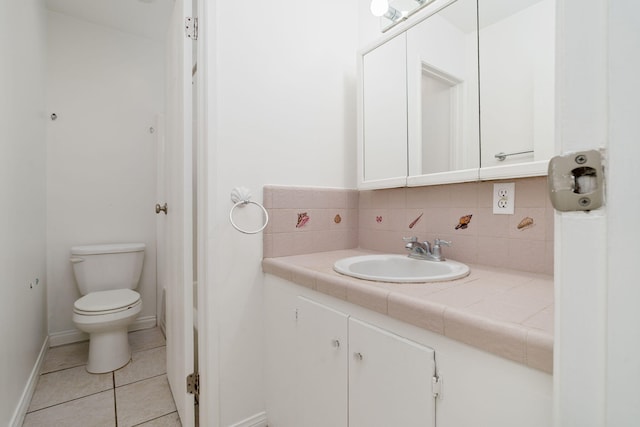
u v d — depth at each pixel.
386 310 0.79
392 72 1.45
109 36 2.36
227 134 1.25
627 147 0.28
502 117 1.10
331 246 1.57
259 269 1.34
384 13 1.40
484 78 1.15
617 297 0.29
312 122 1.52
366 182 1.55
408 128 1.39
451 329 0.65
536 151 1.02
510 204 1.10
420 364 0.71
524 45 1.05
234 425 1.28
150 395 1.59
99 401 1.53
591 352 0.31
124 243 2.37
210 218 1.20
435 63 1.29
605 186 0.29
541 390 0.53
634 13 0.27
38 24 1.82
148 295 2.50
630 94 0.27
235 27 1.27
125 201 2.41
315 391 1.04
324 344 1.00
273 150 1.38
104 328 1.77
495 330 0.58
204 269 1.23
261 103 1.35
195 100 1.43
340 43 1.64
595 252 0.30
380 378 0.81
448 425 0.66
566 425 0.33
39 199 1.86
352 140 1.69
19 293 1.39
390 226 1.53
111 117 2.36
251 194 1.31
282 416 1.23
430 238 1.36
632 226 0.28
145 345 2.16
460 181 1.17
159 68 2.56
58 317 2.14
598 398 0.30
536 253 1.04
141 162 2.48
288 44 1.44
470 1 1.18
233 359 1.27
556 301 0.34
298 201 1.44
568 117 0.32
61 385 1.66
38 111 1.83
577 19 0.31
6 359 1.21
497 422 0.59
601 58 0.29
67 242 2.18
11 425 1.25
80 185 2.23
